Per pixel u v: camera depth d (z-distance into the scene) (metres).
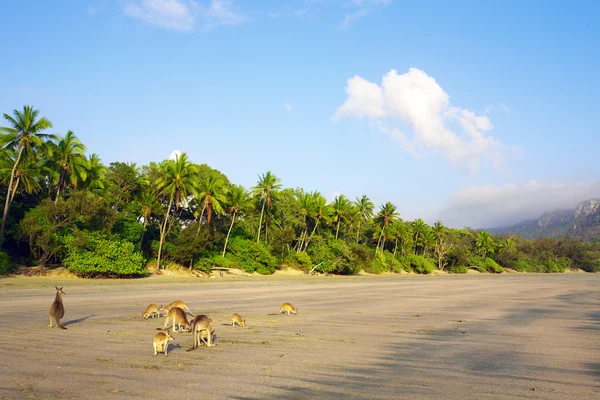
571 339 14.68
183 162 53.91
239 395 7.70
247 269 64.12
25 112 41.28
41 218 42.69
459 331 15.92
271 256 67.25
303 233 81.06
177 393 7.72
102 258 43.19
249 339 13.25
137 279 46.81
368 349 12.07
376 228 101.50
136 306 21.78
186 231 57.81
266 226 76.25
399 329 16.08
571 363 10.91
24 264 44.53
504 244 136.38
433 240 113.56
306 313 20.70
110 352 10.90
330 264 76.12
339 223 85.62
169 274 53.78
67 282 38.59
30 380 8.27
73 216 43.09
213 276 58.81
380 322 17.95
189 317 18.16
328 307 23.92
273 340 13.16
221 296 29.81
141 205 56.69
